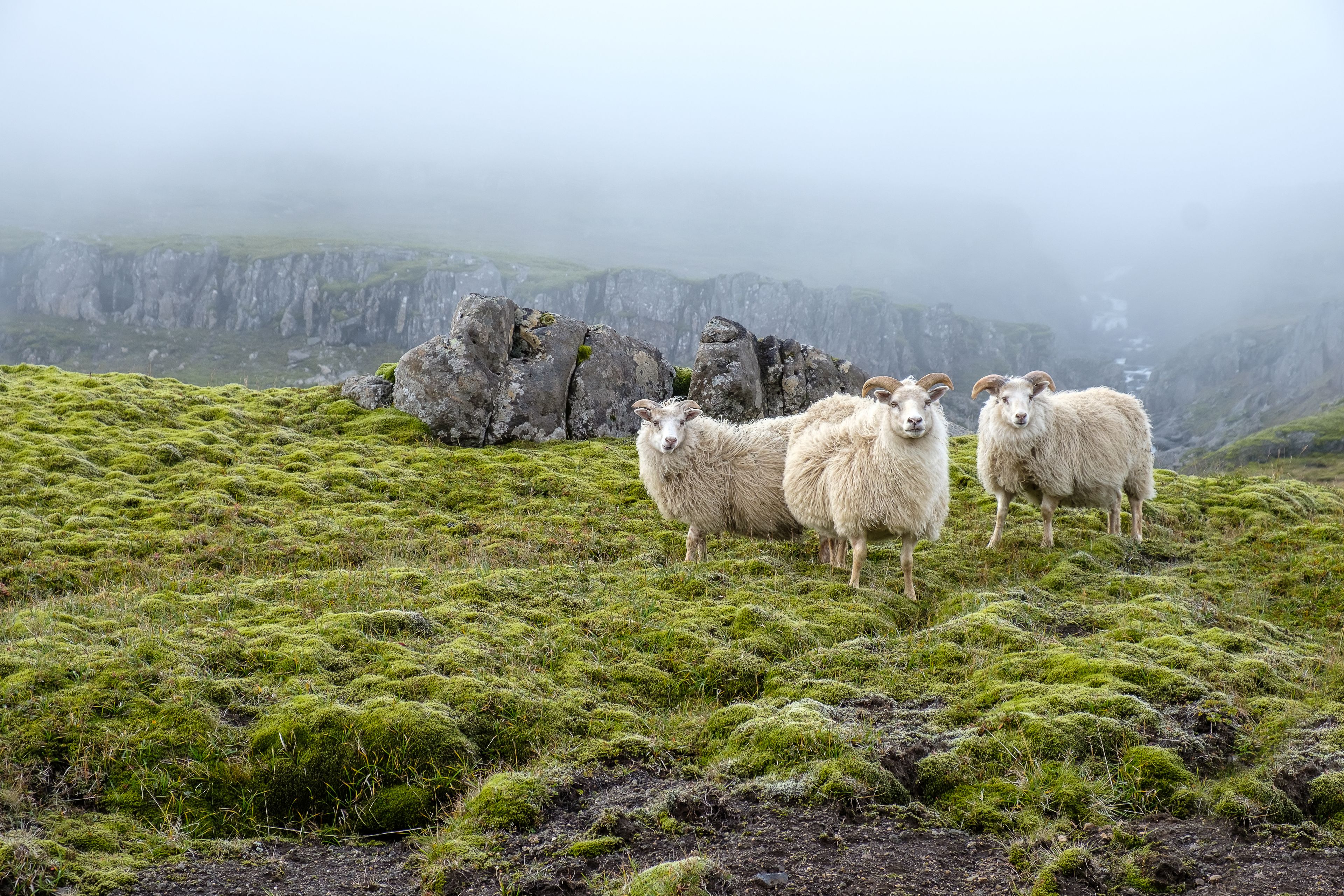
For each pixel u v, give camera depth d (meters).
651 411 13.34
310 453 18.30
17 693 7.78
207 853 6.56
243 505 15.39
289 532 14.27
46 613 9.95
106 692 7.94
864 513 11.78
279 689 8.45
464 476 17.91
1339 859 6.22
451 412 20.19
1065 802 6.85
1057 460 13.92
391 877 6.40
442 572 12.39
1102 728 7.72
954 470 19.09
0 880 5.80
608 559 13.89
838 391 23.83
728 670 9.50
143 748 7.36
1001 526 14.70
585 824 6.82
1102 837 6.46
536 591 11.68
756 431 13.86
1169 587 12.17
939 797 7.14
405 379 20.62
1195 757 7.47
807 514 12.59
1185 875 6.02
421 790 7.37
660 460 13.24
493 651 9.62
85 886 5.93
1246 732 7.93
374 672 8.94
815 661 9.70
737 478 13.38
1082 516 16.31
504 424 20.66
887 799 6.93
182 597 10.98
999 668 9.26
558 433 21.27
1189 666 9.22
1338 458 134.12
